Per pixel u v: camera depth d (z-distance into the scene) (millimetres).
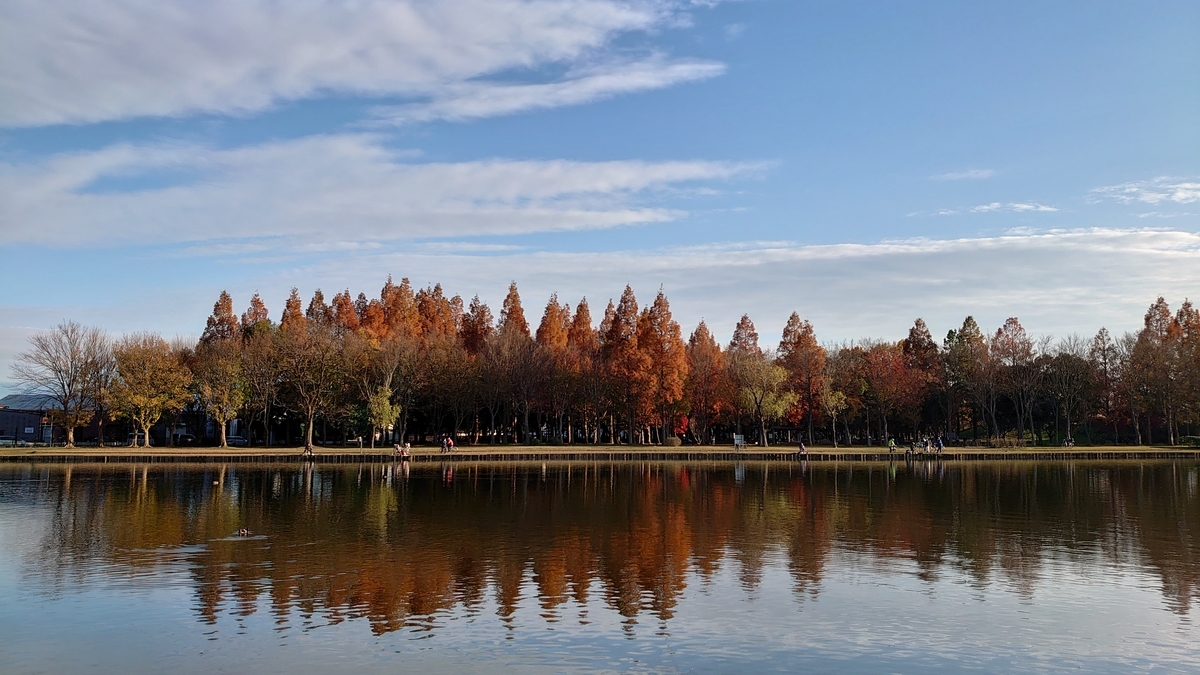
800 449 91312
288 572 26578
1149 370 108688
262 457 82062
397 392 99938
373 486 55281
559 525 36875
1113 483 59812
